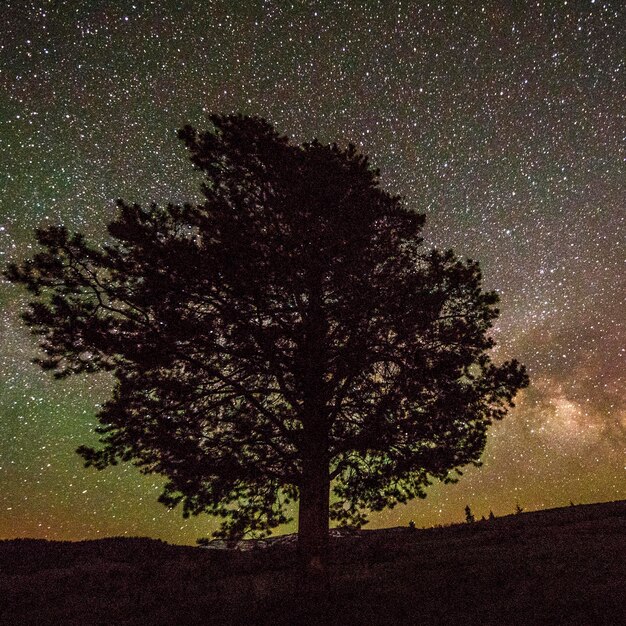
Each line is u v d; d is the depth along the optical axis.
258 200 11.69
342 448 10.21
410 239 12.13
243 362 10.63
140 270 10.25
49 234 10.06
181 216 10.83
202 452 9.74
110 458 9.89
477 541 18.11
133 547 24.75
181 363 10.52
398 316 10.35
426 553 16.30
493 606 7.89
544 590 8.62
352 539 24.94
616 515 22.31
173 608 10.83
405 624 7.38
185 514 9.95
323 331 10.49
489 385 10.72
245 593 11.87
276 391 10.78
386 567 14.25
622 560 10.86
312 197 10.97
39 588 15.28
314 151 12.68
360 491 10.83
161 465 9.73
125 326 10.02
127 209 10.66
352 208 11.21
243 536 10.62
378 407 10.33
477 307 11.33
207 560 19.84
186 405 10.41
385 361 11.02
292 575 14.73
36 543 26.98
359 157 13.09
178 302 10.38
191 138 12.02
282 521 10.89
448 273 11.20
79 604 12.48
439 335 10.60
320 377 10.70
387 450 10.35
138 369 10.05
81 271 10.34
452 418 10.34
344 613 8.16
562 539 15.92
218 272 10.00
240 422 10.43
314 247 10.59
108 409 9.73
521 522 24.12
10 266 10.02
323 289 10.88
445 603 8.44
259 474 10.16
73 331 9.73
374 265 10.87
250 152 11.94
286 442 11.05
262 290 10.27
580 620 6.69
